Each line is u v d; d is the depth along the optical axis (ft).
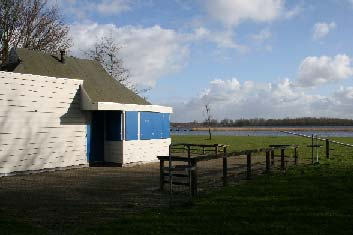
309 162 64.64
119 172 53.88
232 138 157.89
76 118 58.54
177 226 25.08
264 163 63.26
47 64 65.31
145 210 30.12
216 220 26.55
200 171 53.62
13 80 49.75
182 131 297.53
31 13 114.83
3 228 24.66
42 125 53.42
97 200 34.24
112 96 66.49
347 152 83.46
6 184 43.32
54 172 53.78
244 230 24.14
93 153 61.52
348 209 29.40
